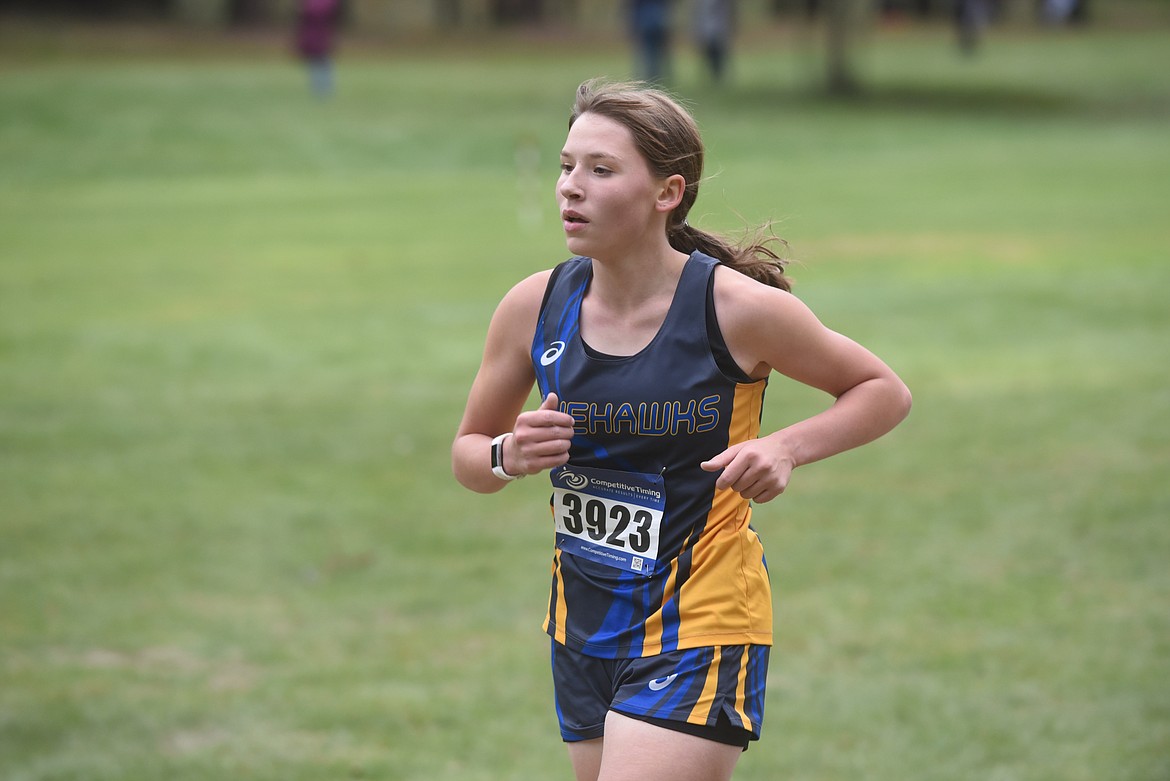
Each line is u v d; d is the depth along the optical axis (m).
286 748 17.20
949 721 17.55
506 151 97.31
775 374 38.47
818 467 29.64
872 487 28.08
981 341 41.25
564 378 10.70
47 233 66.69
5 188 82.88
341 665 19.95
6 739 17.42
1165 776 15.97
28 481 29.27
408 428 33.53
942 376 37.19
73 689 19.09
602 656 10.70
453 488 28.89
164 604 22.44
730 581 10.48
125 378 38.69
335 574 23.83
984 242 59.78
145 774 16.41
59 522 26.61
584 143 10.33
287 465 30.52
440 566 24.23
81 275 55.34
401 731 17.70
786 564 23.67
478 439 11.36
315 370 39.53
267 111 107.56
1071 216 67.12
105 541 25.55
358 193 81.62
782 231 62.41
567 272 11.02
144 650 20.55
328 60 118.25
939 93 131.25
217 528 26.31
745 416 10.56
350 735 17.59
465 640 20.89
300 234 65.94
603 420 10.57
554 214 72.00
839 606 21.69
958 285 50.03
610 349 10.62
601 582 10.73
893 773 16.19
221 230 67.50
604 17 183.25
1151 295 47.56
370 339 43.47
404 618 21.81
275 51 152.62
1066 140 102.94
